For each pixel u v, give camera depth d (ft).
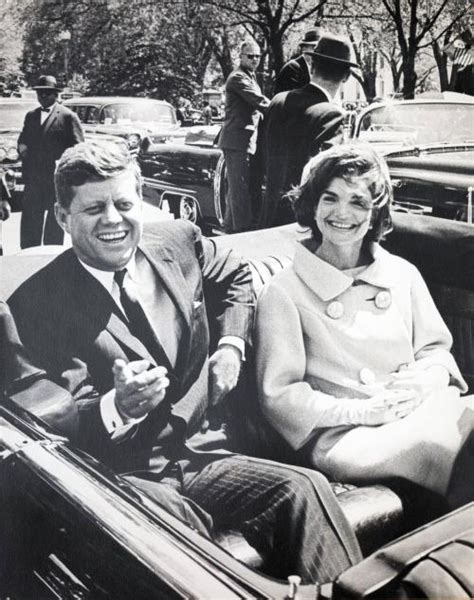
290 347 9.34
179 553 6.18
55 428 8.21
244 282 9.31
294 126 9.94
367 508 8.73
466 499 9.50
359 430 9.30
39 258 8.93
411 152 11.17
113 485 7.04
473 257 9.97
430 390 9.59
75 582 6.61
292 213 9.86
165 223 9.28
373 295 9.61
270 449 9.23
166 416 8.84
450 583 5.32
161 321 8.99
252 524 8.12
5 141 9.41
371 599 5.31
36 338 8.73
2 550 7.27
